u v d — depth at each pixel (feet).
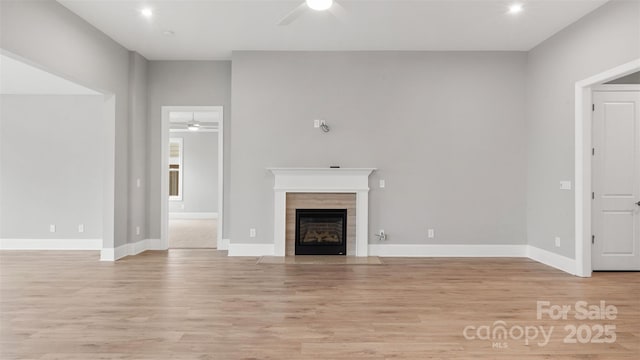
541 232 17.75
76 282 14.08
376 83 19.01
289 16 11.37
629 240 15.76
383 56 18.97
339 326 9.93
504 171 18.97
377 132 19.01
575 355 8.36
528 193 18.85
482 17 15.12
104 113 17.94
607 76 13.65
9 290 13.07
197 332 9.52
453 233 19.02
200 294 12.64
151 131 20.83
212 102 20.84
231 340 9.07
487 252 18.95
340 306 11.50
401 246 18.99
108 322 10.16
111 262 17.49
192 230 29.60
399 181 19.02
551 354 8.40
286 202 18.78
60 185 20.85
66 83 18.63
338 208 18.81
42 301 11.87
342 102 19.02
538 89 17.99
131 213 19.30
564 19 15.23
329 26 16.07
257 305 11.57
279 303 11.76
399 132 19.02
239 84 18.94
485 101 18.97
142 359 8.10
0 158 20.77
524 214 18.99
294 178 18.65
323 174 18.67
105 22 15.71
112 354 8.32
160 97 20.83
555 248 16.70
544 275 15.28
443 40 17.65
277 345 8.80
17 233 20.84
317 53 18.95
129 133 19.27
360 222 18.69
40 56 12.97
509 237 18.98
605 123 15.67
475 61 18.97
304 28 16.30
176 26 16.14
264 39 17.60
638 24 12.31
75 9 14.48
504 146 19.01
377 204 19.01
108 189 17.95
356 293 12.81
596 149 15.66
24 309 11.15
